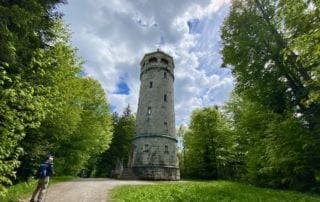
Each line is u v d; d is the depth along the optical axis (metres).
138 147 40.72
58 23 20.55
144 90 44.59
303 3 10.55
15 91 10.02
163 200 14.05
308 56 9.54
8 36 9.89
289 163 18.27
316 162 16.88
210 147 46.56
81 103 33.06
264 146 23.62
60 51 20.09
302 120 17.47
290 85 18.09
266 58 18.30
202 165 46.16
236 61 19.55
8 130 9.93
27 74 12.59
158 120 41.44
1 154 9.78
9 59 10.26
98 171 61.59
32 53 11.76
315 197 14.79
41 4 12.62
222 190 17.09
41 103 11.80
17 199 12.15
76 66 24.73
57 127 22.67
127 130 65.94
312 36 8.47
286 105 18.28
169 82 45.50
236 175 45.31
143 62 47.53
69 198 13.84
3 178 9.62
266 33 17.62
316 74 10.56
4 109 9.81
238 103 37.88
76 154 31.66
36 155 17.92
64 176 31.56
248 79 19.39
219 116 47.62
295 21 14.90
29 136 17.52
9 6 10.54
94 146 36.31
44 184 12.16
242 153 38.81
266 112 21.06
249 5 18.81
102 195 15.37
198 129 48.12
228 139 45.47
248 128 27.02
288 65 17.34
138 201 13.65
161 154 39.47
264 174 23.84
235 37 19.19
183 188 18.61
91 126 34.38
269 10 17.78
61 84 21.08
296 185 18.88
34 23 11.84
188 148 52.94
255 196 14.88
